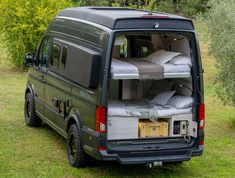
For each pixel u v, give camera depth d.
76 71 11.29
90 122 10.83
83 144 11.14
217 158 12.66
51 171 11.37
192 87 11.30
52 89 12.82
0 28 22.83
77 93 11.34
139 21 10.57
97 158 10.66
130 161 10.75
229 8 15.09
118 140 10.85
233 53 14.23
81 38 11.47
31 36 22.70
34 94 14.25
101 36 10.60
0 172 11.23
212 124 15.60
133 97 11.92
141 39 12.64
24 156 12.22
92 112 10.73
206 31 17.25
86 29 11.30
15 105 16.98
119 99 11.80
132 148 10.84
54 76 12.67
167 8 34.72
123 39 11.82
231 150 13.28
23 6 22.59
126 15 10.73
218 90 15.82
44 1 22.77
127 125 10.90
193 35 11.03
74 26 11.95
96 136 10.59
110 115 10.79
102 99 10.48
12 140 13.36
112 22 10.49
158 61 11.27
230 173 11.73
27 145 12.99
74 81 11.44
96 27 10.88
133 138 10.95
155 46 12.30
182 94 11.68
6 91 19.08
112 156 10.66
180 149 11.14
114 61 11.00
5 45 23.95
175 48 11.74
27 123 14.64
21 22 22.64
